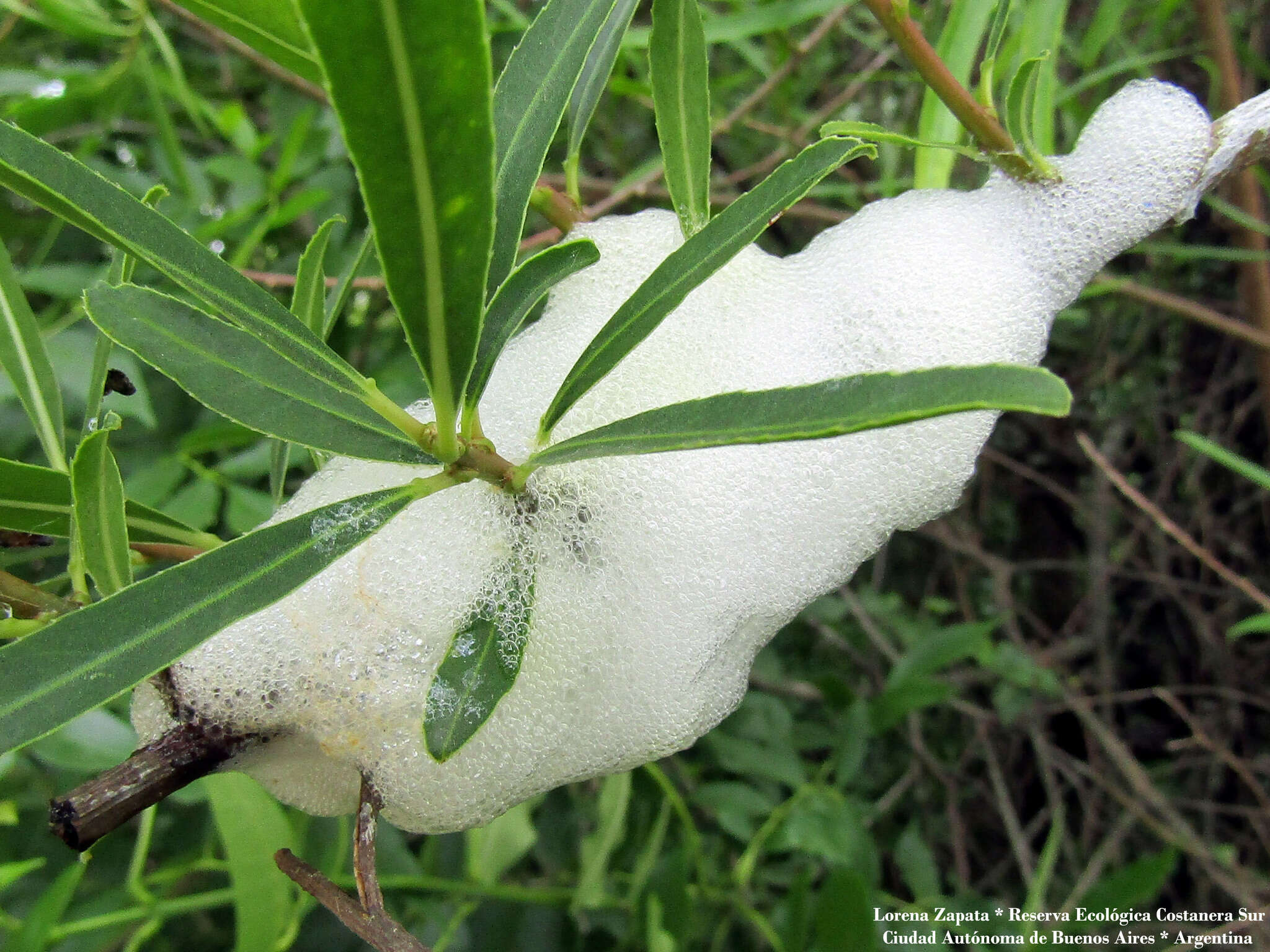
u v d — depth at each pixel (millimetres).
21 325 181
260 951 240
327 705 177
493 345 145
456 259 119
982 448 206
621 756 200
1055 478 765
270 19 188
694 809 453
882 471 205
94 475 151
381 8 97
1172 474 682
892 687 406
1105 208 198
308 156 394
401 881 309
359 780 188
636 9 198
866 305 208
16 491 164
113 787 156
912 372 116
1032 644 727
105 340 177
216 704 167
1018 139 193
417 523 188
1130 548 700
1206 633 677
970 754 648
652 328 147
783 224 562
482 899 341
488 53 102
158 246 141
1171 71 566
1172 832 592
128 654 127
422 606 183
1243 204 381
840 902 305
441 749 146
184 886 368
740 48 389
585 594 198
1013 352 203
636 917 348
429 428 143
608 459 201
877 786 616
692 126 184
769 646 602
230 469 336
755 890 433
